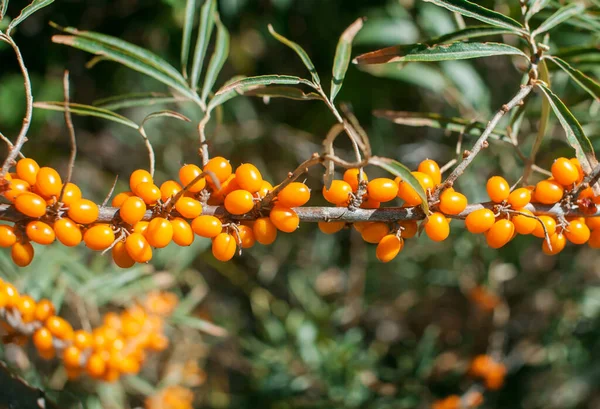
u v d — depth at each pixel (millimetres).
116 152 868
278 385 700
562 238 452
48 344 513
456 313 857
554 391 806
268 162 865
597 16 520
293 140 824
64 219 430
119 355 542
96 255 688
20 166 434
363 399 665
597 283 780
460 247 702
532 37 473
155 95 518
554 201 447
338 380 671
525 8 482
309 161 425
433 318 860
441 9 626
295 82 462
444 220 439
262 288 859
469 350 785
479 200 689
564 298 728
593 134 586
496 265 717
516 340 822
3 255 577
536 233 447
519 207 443
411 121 513
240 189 439
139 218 431
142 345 580
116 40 492
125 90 786
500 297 771
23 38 689
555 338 725
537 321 808
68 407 555
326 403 669
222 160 438
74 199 433
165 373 748
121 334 575
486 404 750
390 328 854
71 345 525
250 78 457
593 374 775
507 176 680
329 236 831
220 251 438
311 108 816
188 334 759
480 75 728
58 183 430
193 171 439
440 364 764
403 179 423
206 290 792
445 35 473
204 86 504
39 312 512
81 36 495
